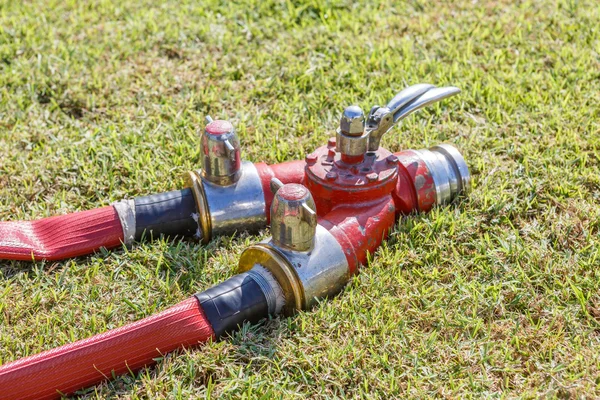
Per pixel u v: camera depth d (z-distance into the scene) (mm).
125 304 1241
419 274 1270
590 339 1163
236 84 1768
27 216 1406
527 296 1227
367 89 1721
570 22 1957
